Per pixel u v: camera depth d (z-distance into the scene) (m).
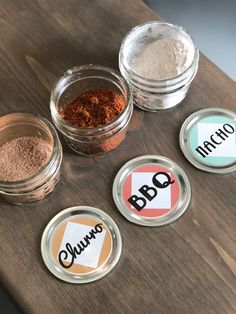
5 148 0.29
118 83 0.29
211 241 0.27
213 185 0.28
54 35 0.33
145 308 0.26
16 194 0.27
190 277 0.26
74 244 0.27
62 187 0.29
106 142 0.29
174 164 0.29
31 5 0.34
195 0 0.47
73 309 0.26
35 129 0.29
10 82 0.32
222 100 0.31
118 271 0.27
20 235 0.28
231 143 0.29
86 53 0.32
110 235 0.27
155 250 0.27
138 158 0.29
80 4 0.34
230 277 0.26
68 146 0.30
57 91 0.29
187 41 0.31
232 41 0.45
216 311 0.26
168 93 0.29
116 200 0.28
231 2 0.46
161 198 0.28
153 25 0.31
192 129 0.30
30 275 0.27
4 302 0.34
